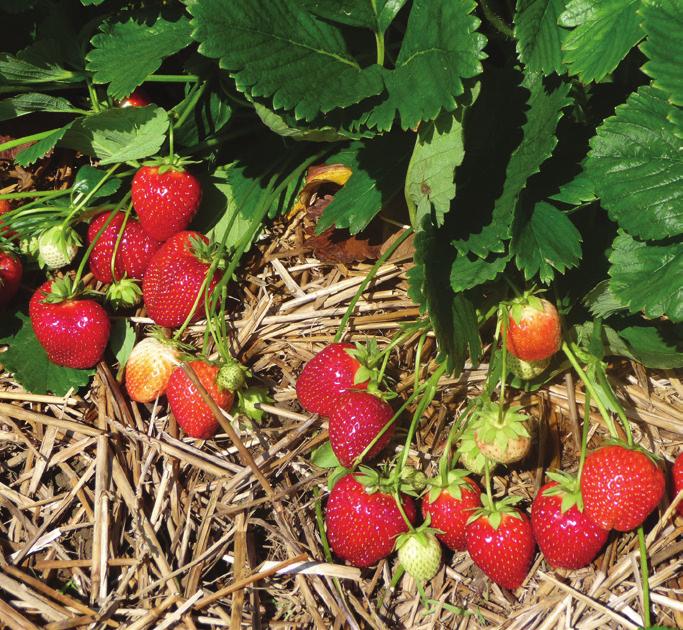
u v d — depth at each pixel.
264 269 0.76
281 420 0.71
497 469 0.69
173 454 0.70
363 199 0.71
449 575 0.67
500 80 0.69
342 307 0.74
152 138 0.72
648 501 0.63
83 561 0.67
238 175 0.76
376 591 0.67
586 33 0.65
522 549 0.64
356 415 0.66
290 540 0.67
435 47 0.66
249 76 0.65
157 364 0.70
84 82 0.77
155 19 0.73
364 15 0.67
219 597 0.65
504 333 0.67
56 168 0.79
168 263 0.72
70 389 0.72
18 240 0.76
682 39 0.63
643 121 0.65
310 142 0.75
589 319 0.70
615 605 0.64
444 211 0.66
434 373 0.68
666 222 0.64
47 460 0.70
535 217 0.67
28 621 0.64
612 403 0.67
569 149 0.69
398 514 0.65
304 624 0.65
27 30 0.75
